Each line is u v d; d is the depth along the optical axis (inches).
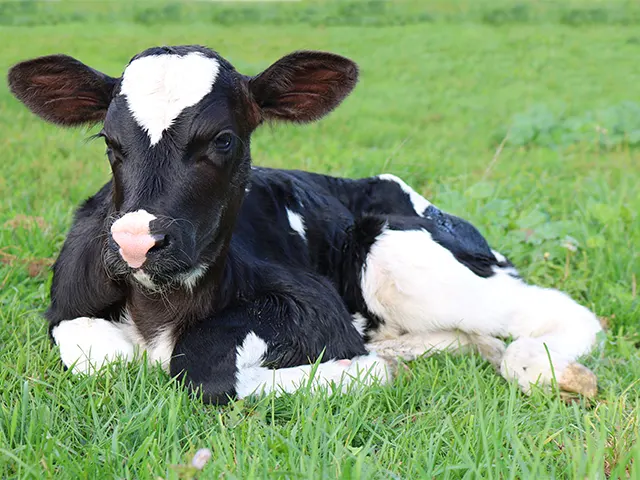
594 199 290.8
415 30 851.4
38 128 386.9
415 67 678.5
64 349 155.3
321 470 110.2
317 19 892.0
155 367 154.8
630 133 421.7
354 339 173.6
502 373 162.2
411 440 126.6
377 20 895.7
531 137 423.8
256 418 130.8
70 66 155.6
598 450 112.3
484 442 115.0
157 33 764.0
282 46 726.5
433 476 114.3
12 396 137.9
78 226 171.6
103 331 159.8
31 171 307.9
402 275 183.6
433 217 211.2
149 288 150.3
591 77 645.3
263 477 106.9
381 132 448.8
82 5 887.7
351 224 200.5
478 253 195.3
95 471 112.1
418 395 150.6
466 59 717.3
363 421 131.8
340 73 158.9
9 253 216.4
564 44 788.6
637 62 707.4
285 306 165.0
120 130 143.3
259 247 176.7
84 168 316.2
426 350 176.7
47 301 190.7
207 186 145.1
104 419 133.0
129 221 133.6
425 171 330.6
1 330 169.3
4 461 113.3
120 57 610.2
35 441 121.0
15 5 847.1
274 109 162.4
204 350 151.6
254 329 158.6
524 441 128.6
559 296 190.1
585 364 171.8
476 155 399.2
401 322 187.0
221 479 109.3
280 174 197.2
